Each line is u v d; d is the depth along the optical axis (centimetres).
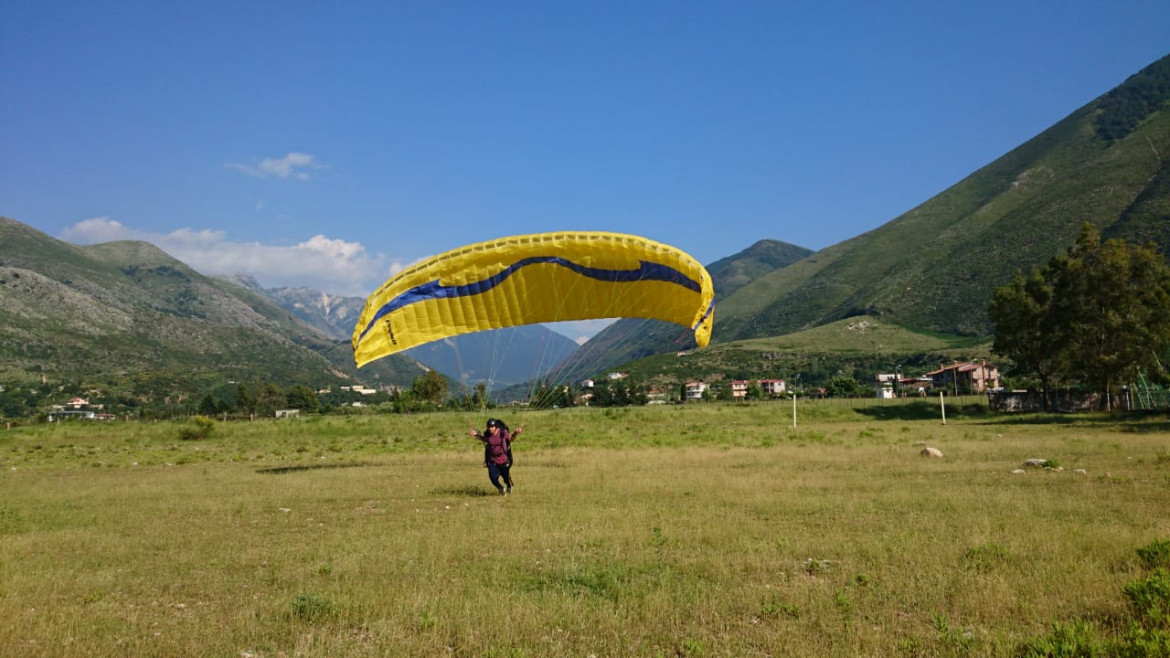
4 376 16025
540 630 755
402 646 712
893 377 12531
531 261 2242
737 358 16438
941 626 718
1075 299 5841
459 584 925
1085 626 694
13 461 3462
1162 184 18038
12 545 1238
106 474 2622
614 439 3884
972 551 1002
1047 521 1209
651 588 888
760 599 838
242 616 810
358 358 2211
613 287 2273
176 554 1170
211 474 2444
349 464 2733
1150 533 1085
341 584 943
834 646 686
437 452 3325
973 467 2039
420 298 2264
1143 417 4738
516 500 1644
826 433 4059
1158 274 5653
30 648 721
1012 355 6688
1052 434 3491
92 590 953
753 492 1648
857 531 1195
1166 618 697
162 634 767
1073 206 19800
